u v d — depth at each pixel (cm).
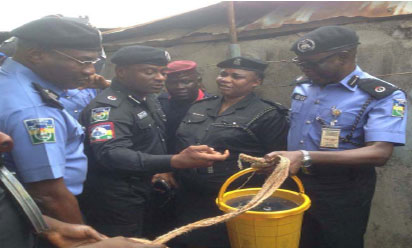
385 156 148
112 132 169
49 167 114
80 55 124
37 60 122
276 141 190
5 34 323
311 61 159
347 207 164
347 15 222
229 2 254
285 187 202
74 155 135
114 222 180
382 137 148
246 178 192
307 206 133
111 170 170
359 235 168
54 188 116
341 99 164
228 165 190
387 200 227
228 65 199
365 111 157
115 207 178
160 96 274
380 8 218
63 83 129
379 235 233
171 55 304
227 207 131
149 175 188
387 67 216
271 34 256
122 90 185
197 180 194
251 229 130
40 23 119
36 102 117
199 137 198
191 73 248
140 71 180
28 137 113
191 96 252
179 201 217
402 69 212
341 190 165
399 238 226
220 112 204
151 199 231
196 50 292
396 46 212
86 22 132
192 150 152
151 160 161
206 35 280
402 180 220
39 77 125
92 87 211
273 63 256
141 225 194
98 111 174
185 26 312
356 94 161
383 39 216
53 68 123
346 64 163
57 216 118
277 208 138
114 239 91
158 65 183
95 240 97
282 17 257
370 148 148
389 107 151
